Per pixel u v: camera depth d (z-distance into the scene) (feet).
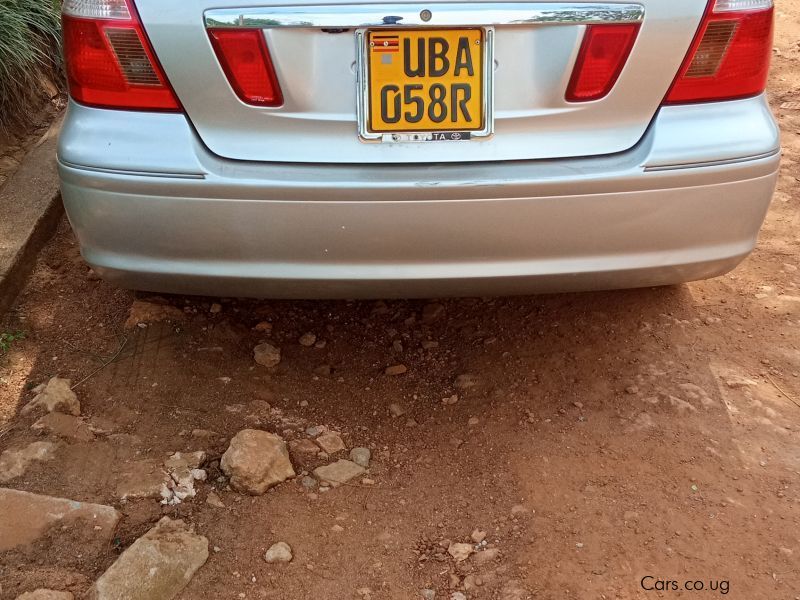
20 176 11.06
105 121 6.63
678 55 6.55
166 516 6.55
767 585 6.07
